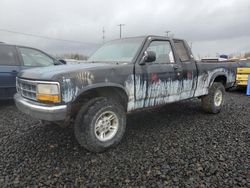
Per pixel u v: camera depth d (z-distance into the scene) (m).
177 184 2.95
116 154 3.77
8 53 6.54
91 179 3.05
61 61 7.31
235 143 4.23
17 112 6.16
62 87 3.38
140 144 4.16
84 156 3.69
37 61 7.16
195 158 3.62
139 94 4.30
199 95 5.69
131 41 4.79
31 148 3.98
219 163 3.47
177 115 6.06
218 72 6.12
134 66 4.20
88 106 3.70
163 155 3.72
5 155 3.71
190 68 5.27
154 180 3.03
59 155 3.72
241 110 6.79
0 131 4.78
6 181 3.00
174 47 5.05
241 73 10.71
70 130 4.79
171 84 4.85
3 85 6.35
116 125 4.00
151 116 5.93
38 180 3.03
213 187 2.88
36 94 3.57
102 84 3.75
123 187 2.89
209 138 4.47
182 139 4.40
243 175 3.14
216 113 6.26
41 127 5.00
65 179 3.05
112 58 4.69
